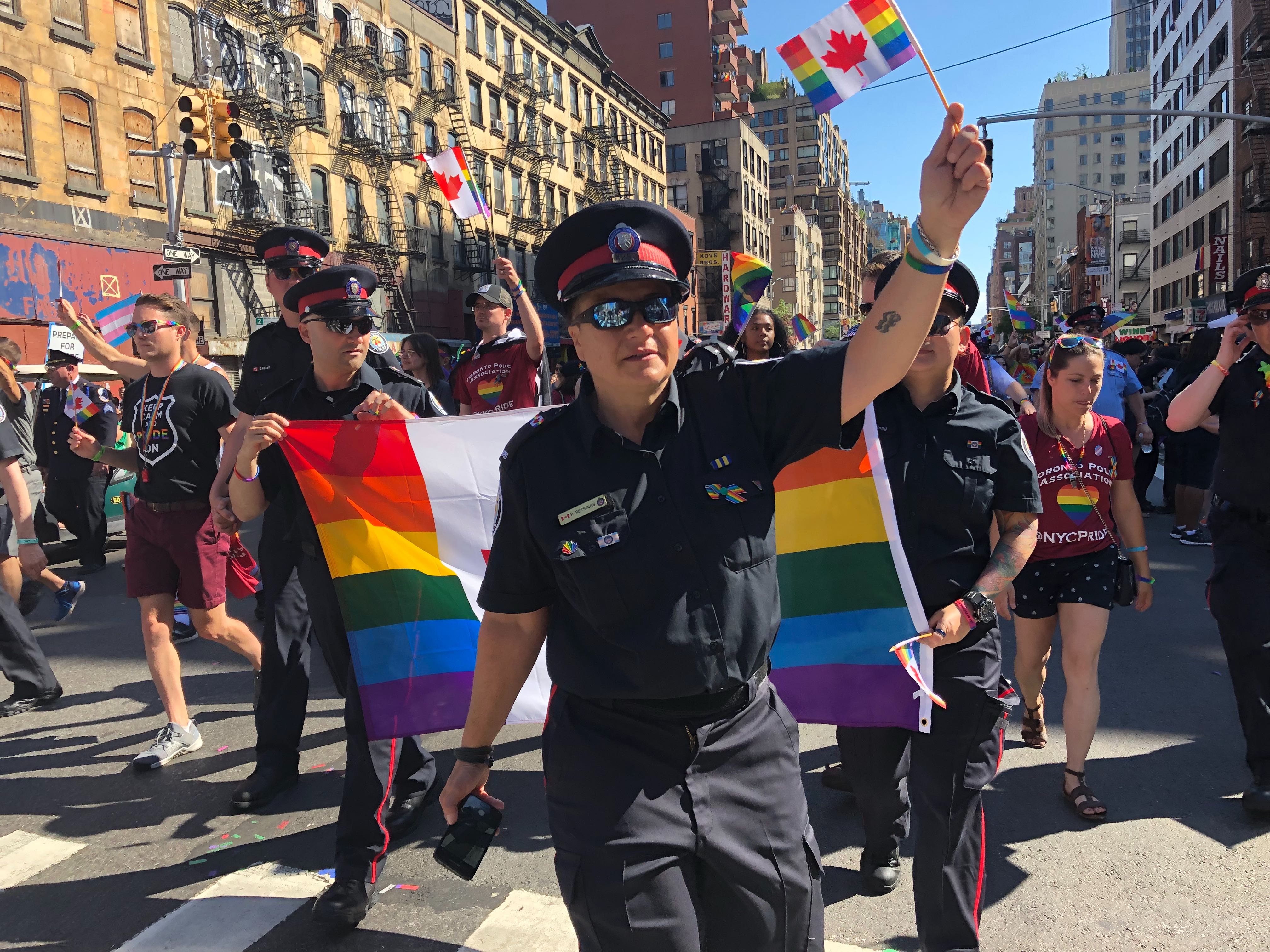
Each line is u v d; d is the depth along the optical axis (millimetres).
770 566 1675
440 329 32000
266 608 3758
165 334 3945
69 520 8523
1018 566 2445
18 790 3859
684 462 1644
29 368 16625
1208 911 2736
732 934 1704
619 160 48219
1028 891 2885
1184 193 51062
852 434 1696
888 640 2588
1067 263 98000
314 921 2756
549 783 1742
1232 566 3416
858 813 3471
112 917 2881
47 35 18078
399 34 30016
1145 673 4934
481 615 3014
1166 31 54781
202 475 3996
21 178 17391
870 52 1781
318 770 4012
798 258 89688
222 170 22438
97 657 5809
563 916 2814
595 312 1552
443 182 5492
